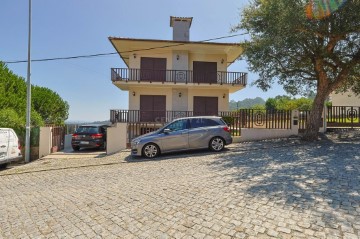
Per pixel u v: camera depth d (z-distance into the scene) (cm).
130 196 540
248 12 1207
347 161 726
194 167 793
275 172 646
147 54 2139
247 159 852
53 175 868
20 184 764
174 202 481
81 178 778
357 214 371
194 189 552
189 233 354
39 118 1642
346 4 912
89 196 565
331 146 1017
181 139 1084
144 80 2019
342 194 455
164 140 1078
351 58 1130
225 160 866
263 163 768
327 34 1016
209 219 393
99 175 799
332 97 2942
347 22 941
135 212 447
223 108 2178
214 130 1109
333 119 1491
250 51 1218
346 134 1326
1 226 427
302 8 948
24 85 1978
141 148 1073
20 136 1395
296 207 410
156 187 595
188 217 407
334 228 334
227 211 417
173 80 2103
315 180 552
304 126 1417
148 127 1862
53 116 2708
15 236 386
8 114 1427
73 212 471
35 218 454
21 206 531
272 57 1190
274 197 463
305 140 1223
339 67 1212
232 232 345
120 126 1351
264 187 527
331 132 1418
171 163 903
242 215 396
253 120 1434
